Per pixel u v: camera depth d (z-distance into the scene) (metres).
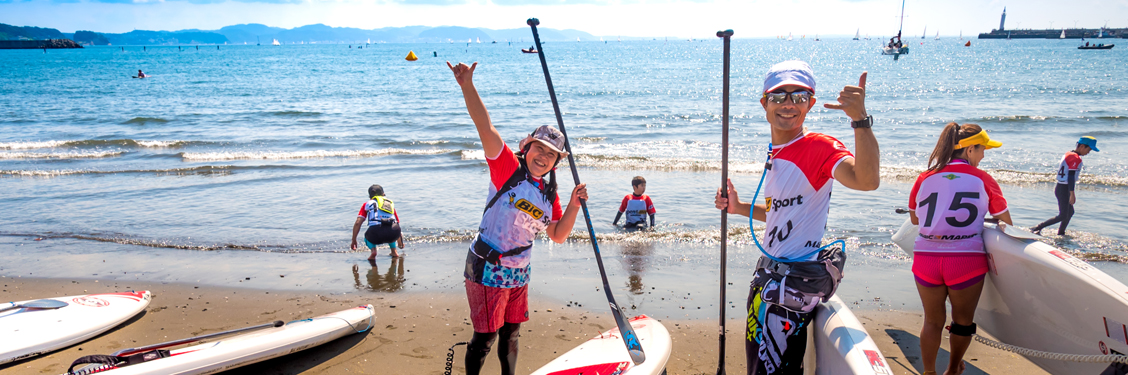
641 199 7.21
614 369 3.12
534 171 2.69
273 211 8.13
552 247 6.50
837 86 34.78
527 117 20.78
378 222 5.96
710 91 32.16
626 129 17.48
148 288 5.20
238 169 11.34
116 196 9.04
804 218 2.54
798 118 2.50
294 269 5.76
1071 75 41.59
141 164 11.99
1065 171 6.50
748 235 6.82
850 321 2.65
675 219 7.62
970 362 3.60
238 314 4.59
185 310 4.66
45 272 5.64
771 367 2.62
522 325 4.36
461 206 8.38
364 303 4.82
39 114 21.47
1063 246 6.25
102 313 4.22
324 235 7.01
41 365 3.61
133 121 19.30
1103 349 2.68
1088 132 14.81
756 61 80.75
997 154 11.99
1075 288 2.73
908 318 4.40
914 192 3.19
